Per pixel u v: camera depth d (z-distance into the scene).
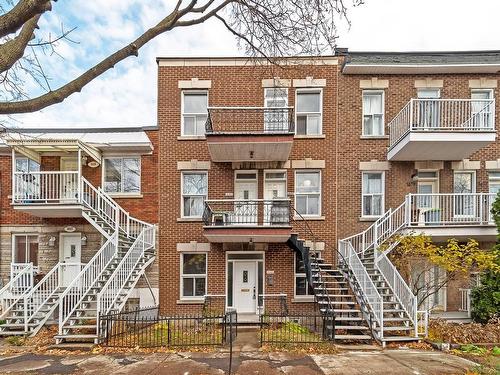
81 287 11.12
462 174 14.23
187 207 14.32
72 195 14.07
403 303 10.81
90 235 14.15
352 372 7.70
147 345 9.64
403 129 12.98
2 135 12.29
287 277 13.77
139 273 12.52
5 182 14.38
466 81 14.14
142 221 13.55
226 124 14.08
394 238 11.87
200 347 9.57
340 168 14.13
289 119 13.00
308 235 13.91
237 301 13.91
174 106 14.34
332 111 14.22
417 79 14.17
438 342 9.70
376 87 14.18
